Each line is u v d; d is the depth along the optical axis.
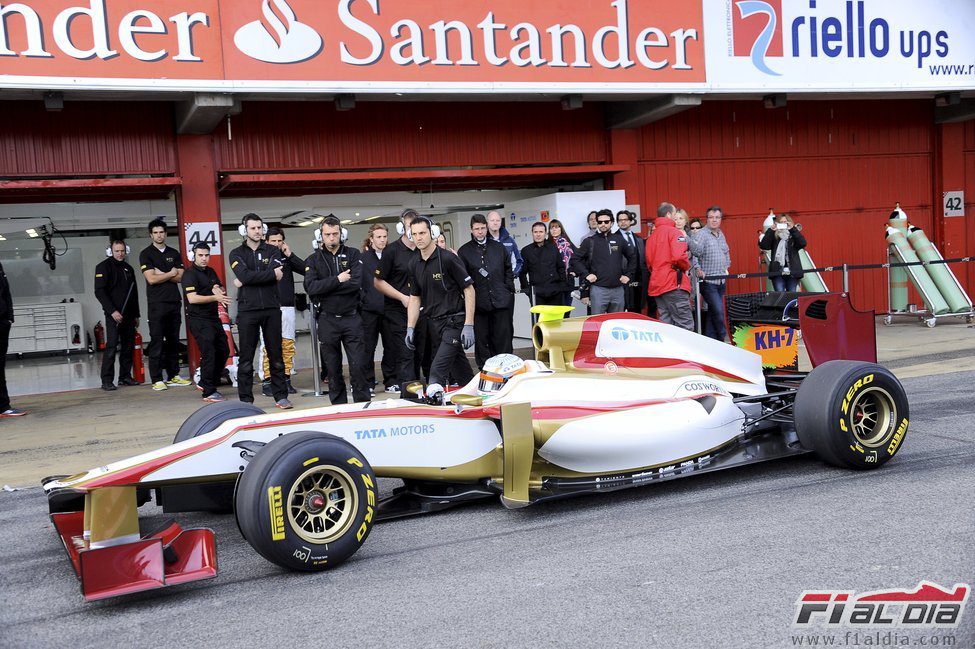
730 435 5.12
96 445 6.93
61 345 16.69
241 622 3.35
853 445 4.93
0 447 7.09
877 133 14.23
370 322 8.99
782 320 5.96
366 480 3.94
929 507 4.31
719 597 3.34
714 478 5.17
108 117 10.07
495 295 8.09
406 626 3.23
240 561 4.08
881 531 3.99
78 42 8.38
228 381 10.30
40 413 8.82
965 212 14.77
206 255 8.84
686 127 13.02
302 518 3.83
